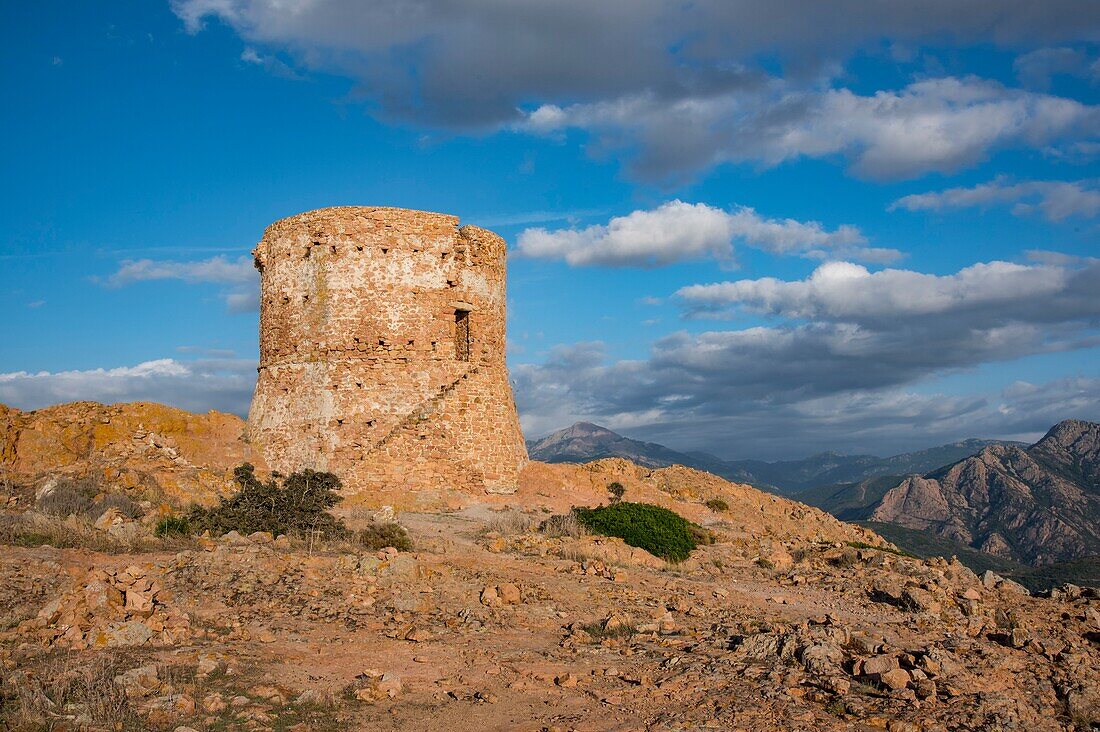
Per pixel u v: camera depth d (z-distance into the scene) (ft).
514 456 129.80
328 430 118.32
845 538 144.25
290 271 125.80
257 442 123.85
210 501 94.12
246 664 45.34
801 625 59.62
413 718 39.45
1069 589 86.43
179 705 37.32
